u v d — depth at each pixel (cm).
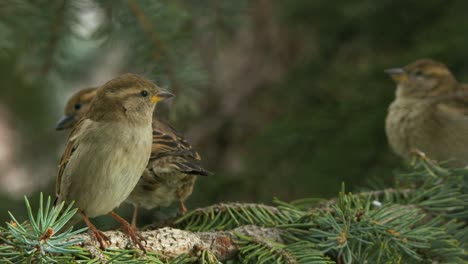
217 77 1612
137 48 983
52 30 991
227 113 1583
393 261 680
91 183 722
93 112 745
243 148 1536
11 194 1189
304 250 665
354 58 1351
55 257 540
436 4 1272
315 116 1238
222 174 1272
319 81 1303
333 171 1198
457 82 1250
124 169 731
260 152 1247
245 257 658
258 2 1630
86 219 734
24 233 520
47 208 529
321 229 710
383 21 1295
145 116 763
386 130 1213
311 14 1345
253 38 1641
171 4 987
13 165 1368
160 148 822
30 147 1382
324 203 791
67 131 1391
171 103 986
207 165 1543
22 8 968
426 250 725
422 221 794
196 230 743
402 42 1316
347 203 700
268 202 1227
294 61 1617
